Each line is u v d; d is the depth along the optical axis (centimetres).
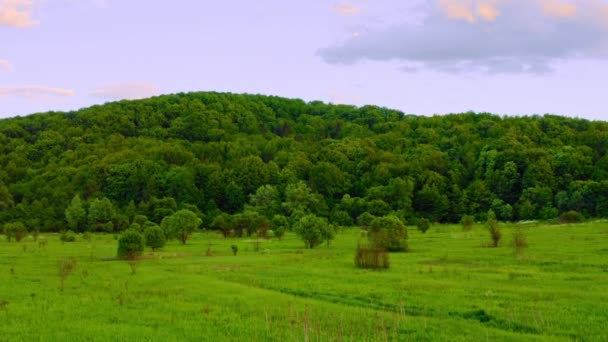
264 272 4938
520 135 19500
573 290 3703
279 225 12175
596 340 2483
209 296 3712
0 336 2677
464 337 2556
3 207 15212
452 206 15825
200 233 12725
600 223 10838
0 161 18962
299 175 18088
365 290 3866
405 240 6806
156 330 2786
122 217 13638
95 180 16588
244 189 17125
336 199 16912
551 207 14688
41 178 17300
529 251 6019
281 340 2552
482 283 4062
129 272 5144
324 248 7731
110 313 3195
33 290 4056
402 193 15438
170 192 16212
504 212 14625
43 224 14125
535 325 2758
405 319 2922
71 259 5881
